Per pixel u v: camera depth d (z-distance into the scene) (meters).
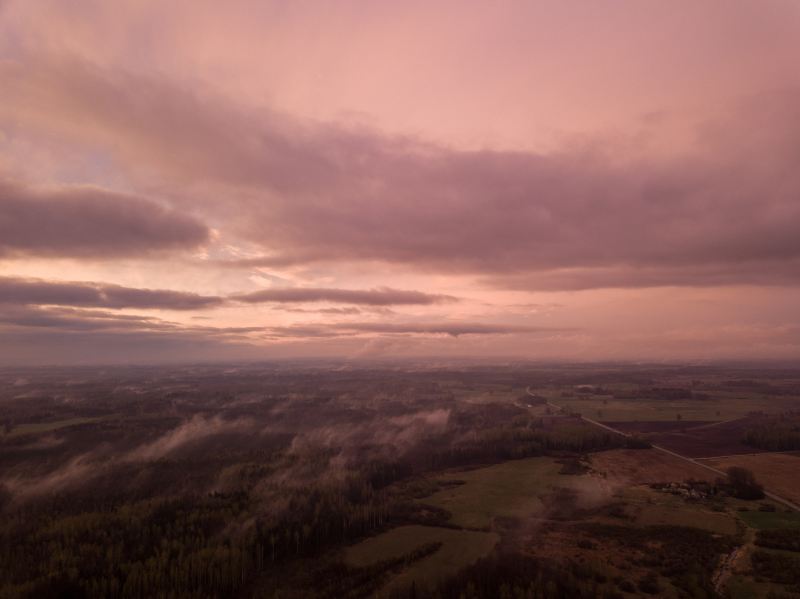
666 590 102.94
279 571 127.12
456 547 135.38
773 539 126.50
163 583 113.62
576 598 100.81
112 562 122.75
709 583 104.56
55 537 136.88
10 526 147.25
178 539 136.38
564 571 112.88
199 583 115.19
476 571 116.00
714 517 147.00
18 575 116.75
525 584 107.38
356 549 138.00
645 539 131.00
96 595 109.75
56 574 115.25
